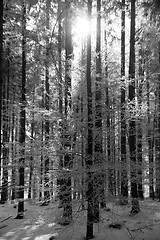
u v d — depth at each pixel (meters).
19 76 16.70
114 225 6.77
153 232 6.40
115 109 6.14
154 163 6.96
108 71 7.38
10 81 16.56
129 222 7.09
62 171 5.83
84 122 6.07
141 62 11.59
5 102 12.91
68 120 6.00
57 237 6.47
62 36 11.01
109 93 6.58
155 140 14.34
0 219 10.10
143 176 6.65
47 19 10.04
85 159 6.10
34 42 9.66
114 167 5.70
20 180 9.91
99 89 6.51
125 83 6.83
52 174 5.96
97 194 5.67
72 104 6.93
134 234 6.29
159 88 11.80
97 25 8.55
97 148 6.38
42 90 15.27
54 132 6.43
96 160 6.04
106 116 6.24
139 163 6.52
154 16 8.59
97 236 6.29
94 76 7.12
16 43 9.94
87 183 5.76
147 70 10.93
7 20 8.84
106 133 6.24
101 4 9.59
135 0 9.27
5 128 14.01
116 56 9.56
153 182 7.15
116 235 6.27
